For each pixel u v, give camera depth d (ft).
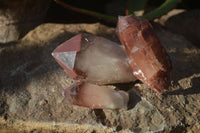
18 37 1.34
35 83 1.16
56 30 1.36
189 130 1.06
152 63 1.04
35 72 1.20
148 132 1.04
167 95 1.11
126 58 1.09
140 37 1.03
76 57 1.05
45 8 1.42
